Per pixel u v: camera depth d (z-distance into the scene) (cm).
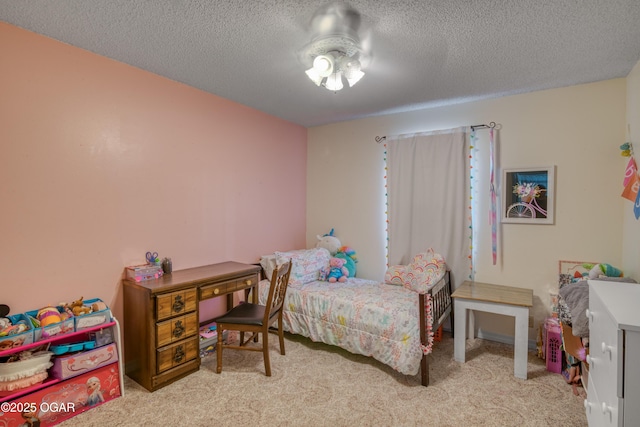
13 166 194
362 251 388
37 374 182
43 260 206
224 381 236
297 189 414
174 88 275
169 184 274
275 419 194
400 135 352
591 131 272
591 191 273
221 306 318
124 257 246
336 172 406
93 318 205
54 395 188
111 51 223
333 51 206
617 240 264
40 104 203
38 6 172
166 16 180
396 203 354
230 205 327
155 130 263
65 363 191
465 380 239
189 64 243
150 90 259
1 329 175
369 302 272
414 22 182
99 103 230
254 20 183
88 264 227
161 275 256
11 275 194
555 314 279
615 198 264
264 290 325
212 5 169
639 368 111
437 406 208
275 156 379
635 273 231
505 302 251
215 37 203
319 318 288
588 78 263
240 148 335
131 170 249
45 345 196
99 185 231
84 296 225
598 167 270
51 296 210
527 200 296
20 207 197
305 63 239
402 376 245
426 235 338
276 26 189
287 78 267
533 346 294
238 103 332
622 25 183
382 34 195
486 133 315
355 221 393
